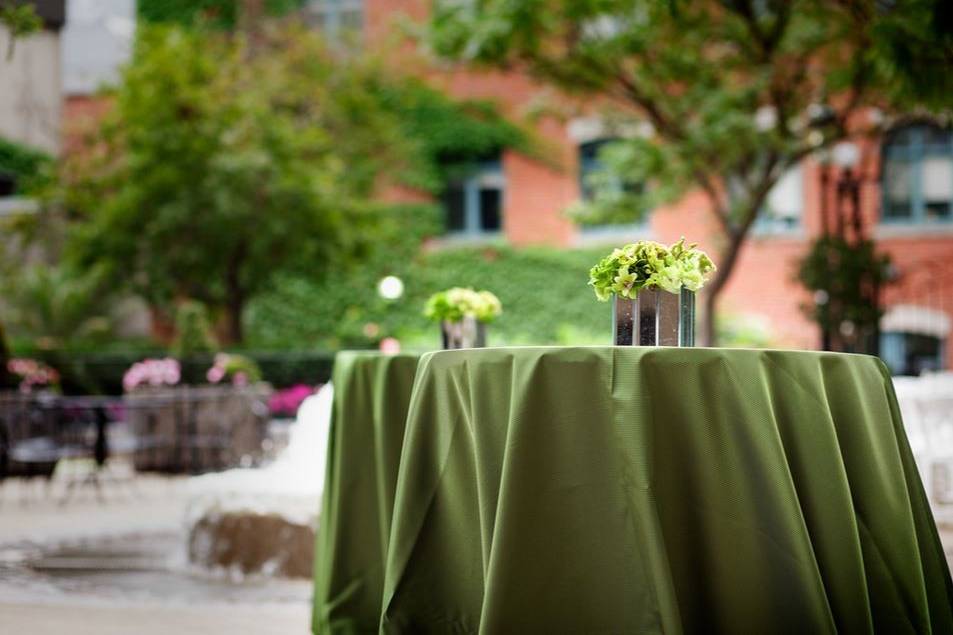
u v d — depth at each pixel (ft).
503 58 37.04
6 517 23.82
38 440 26.18
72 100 63.31
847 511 8.59
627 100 40.60
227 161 46.29
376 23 62.18
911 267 52.24
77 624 12.84
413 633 8.91
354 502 10.78
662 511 8.26
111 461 37.91
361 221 50.75
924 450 17.90
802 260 37.01
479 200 61.16
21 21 21.13
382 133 56.80
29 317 51.01
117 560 17.99
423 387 9.17
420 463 9.11
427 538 9.03
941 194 53.93
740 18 35.29
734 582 8.26
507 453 8.32
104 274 48.75
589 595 8.14
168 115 46.70
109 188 49.42
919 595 8.86
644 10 34.60
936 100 18.65
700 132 35.47
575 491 8.25
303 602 14.29
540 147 59.72
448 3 36.78
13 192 56.95
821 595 8.16
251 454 29.73
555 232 59.57
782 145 34.71
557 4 35.94
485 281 59.57
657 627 7.95
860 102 35.53
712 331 39.55
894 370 51.37
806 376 8.73
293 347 52.85
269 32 58.03
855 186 37.11
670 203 41.19
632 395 8.26
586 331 58.13
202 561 16.52
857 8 24.95
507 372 8.57
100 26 67.21
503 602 8.14
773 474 8.32
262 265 48.44
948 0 17.74
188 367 35.47
